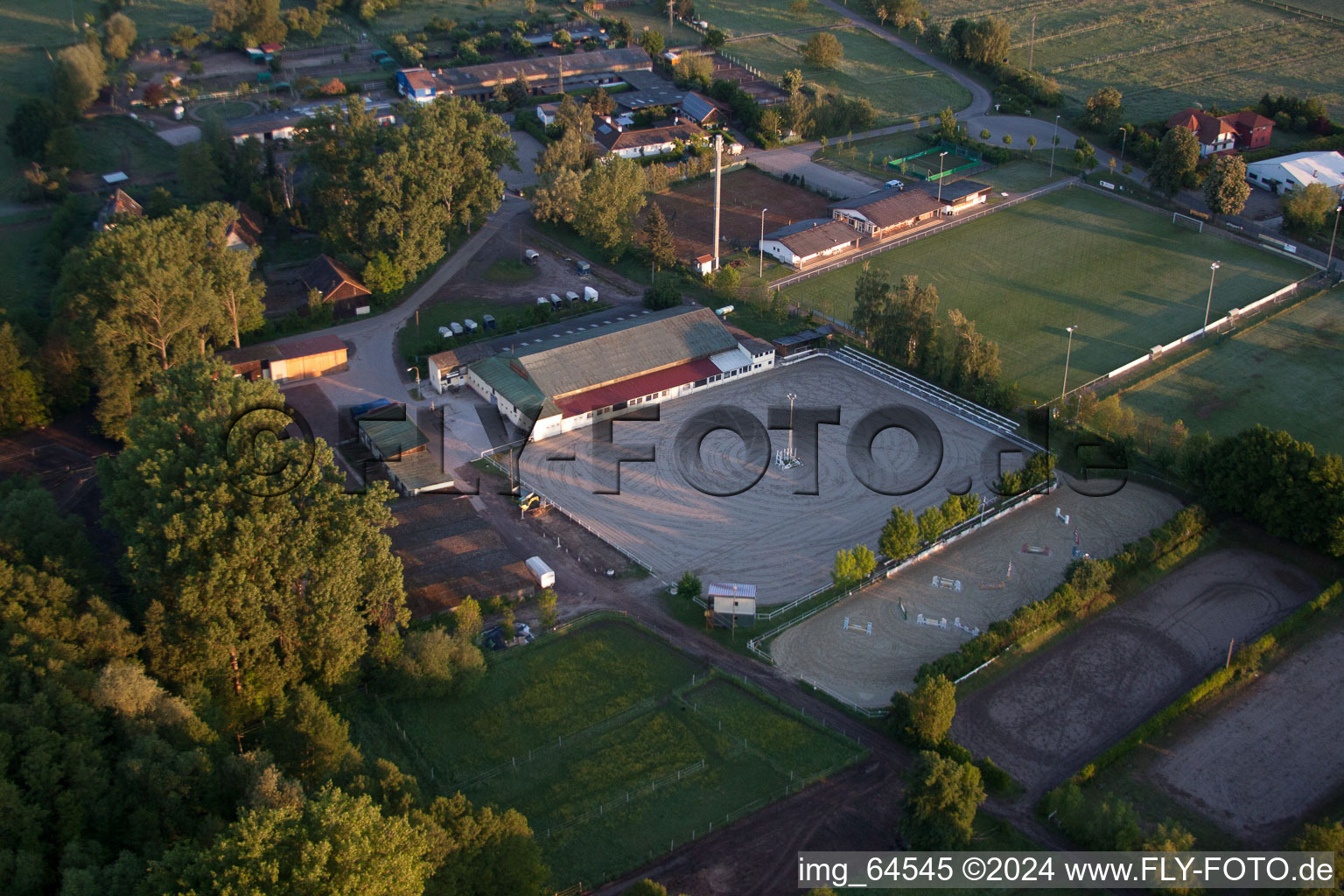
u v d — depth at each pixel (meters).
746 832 88.50
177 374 113.12
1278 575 118.69
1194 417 146.00
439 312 174.38
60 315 145.25
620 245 188.88
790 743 97.12
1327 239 196.50
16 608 90.56
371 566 101.25
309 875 64.94
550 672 104.75
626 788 92.38
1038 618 109.38
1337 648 108.50
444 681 99.50
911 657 107.81
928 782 84.12
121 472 108.75
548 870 80.50
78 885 68.81
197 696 90.56
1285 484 119.50
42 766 76.69
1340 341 163.88
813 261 191.88
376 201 175.75
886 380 155.88
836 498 131.50
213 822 75.81
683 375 152.62
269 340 163.75
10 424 140.38
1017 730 98.88
